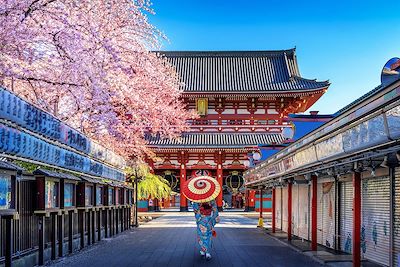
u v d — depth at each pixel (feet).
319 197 61.00
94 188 58.80
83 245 56.29
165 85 90.33
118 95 64.90
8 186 30.94
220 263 44.75
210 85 190.70
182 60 205.98
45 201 40.98
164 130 98.78
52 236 45.52
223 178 189.47
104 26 62.18
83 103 59.47
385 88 23.86
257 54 207.82
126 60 70.18
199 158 181.78
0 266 33.94
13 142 30.73
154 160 175.94
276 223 91.76
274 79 193.57
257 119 181.68
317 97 182.39
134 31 68.90
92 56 56.29
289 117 70.33
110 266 42.52
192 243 62.95
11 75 48.39
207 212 48.34
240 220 122.93
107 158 66.80
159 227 95.30
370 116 25.86
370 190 45.50
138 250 54.65
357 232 36.68
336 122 32.65
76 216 55.21
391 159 32.37
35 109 34.35
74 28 51.75
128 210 91.15
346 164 36.45
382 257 42.09
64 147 44.60
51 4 50.31
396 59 29.40
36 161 36.99
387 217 41.11
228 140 176.76
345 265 42.57
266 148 98.68
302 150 43.29
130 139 87.15
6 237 34.37
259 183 84.28
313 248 52.34
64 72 55.31
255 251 54.39
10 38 46.65
